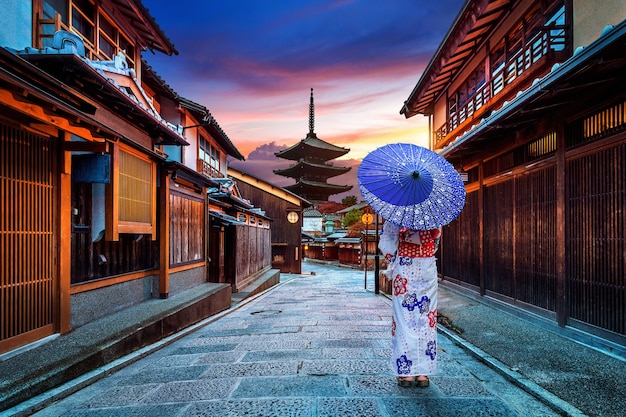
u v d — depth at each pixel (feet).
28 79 14.53
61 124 16.97
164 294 27.43
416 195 11.85
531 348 17.22
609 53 12.89
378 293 47.34
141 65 32.63
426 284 12.61
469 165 34.04
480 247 31.19
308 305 35.88
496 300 28.25
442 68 37.76
